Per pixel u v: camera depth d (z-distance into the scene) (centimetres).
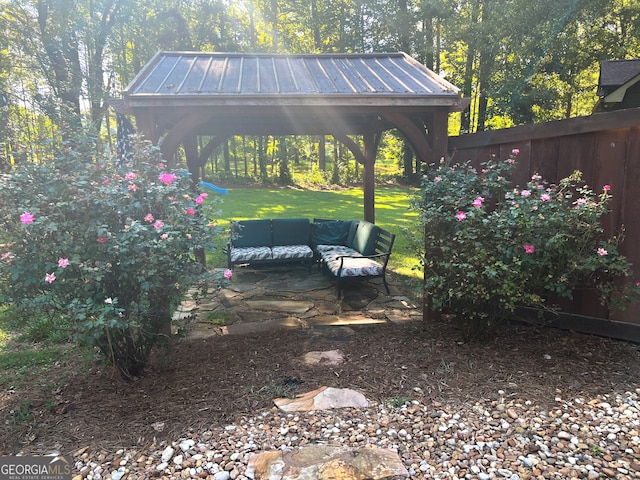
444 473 198
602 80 1055
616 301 326
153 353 340
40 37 1362
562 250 311
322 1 2147
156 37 1759
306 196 1802
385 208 1413
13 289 259
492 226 318
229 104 367
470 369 305
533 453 212
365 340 369
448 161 390
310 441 225
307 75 452
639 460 205
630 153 328
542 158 367
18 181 254
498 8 1477
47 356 340
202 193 328
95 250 254
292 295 534
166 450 219
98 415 254
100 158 287
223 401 267
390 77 452
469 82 1798
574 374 295
